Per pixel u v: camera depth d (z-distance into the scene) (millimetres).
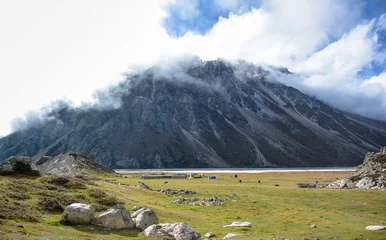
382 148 117938
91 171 132125
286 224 47844
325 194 84250
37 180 56219
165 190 89625
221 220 51625
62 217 37438
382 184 95500
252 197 79438
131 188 78938
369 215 57406
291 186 111875
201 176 167375
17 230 29734
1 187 45594
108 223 38031
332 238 38406
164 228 37875
